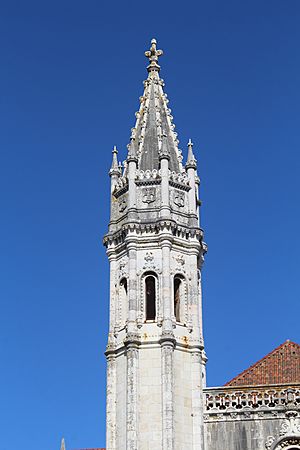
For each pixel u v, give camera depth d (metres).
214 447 58.84
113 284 64.06
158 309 61.50
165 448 57.03
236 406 59.72
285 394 59.44
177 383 59.78
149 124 69.62
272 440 58.44
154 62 73.31
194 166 67.38
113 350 62.12
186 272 63.72
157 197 65.12
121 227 64.62
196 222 65.38
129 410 58.53
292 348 64.88
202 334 62.81
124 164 67.69
